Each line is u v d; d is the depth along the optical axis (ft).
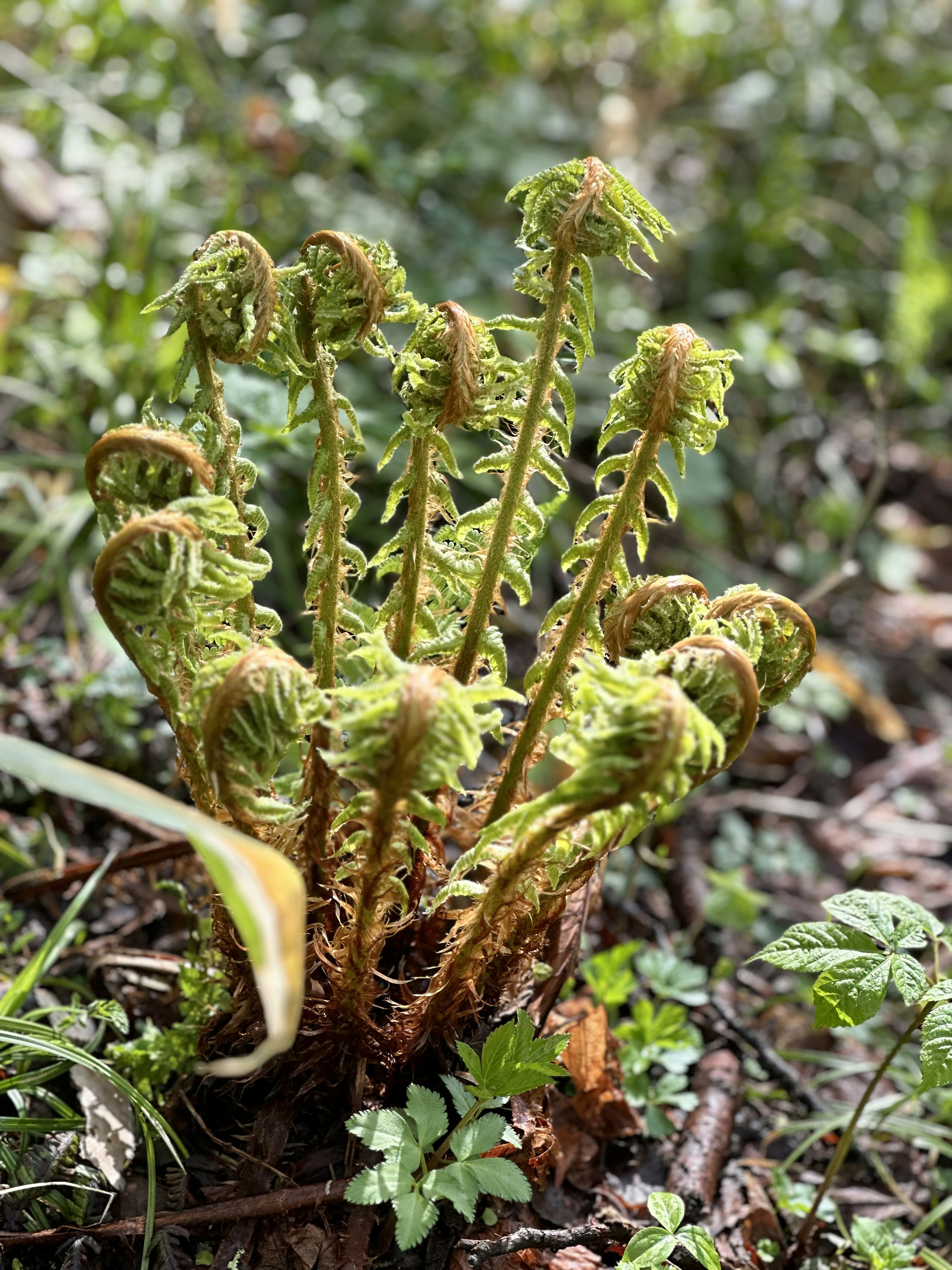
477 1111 2.41
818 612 5.45
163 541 2.08
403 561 2.43
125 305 4.36
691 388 2.22
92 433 4.30
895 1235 2.85
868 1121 3.11
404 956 2.63
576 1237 2.49
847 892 2.75
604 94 7.46
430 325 2.28
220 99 6.11
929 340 6.66
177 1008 2.92
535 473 4.59
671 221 6.73
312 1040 2.49
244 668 2.06
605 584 2.40
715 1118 2.98
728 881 3.62
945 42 9.40
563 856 2.29
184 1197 2.51
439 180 5.96
